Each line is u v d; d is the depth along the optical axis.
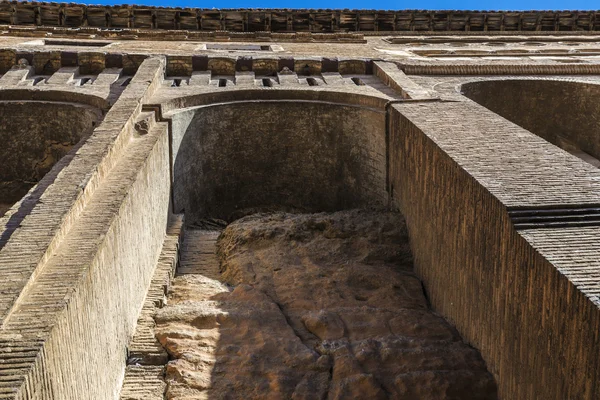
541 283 6.38
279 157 15.27
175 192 13.37
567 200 7.34
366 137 14.30
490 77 17.19
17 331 5.19
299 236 11.79
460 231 8.73
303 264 11.02
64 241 6.86
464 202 8.53
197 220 14.63
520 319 6.92
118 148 10.19
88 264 6.33
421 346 8.52
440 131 10.61
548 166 8.64
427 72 17.33
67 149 14.96
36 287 5.87
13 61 16.77
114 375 7.36
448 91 15.23
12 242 6.52
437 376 7.95
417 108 12.48
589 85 16.33
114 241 7.51
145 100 13.31
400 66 17.31
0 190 15.13
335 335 8.97
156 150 11.25
